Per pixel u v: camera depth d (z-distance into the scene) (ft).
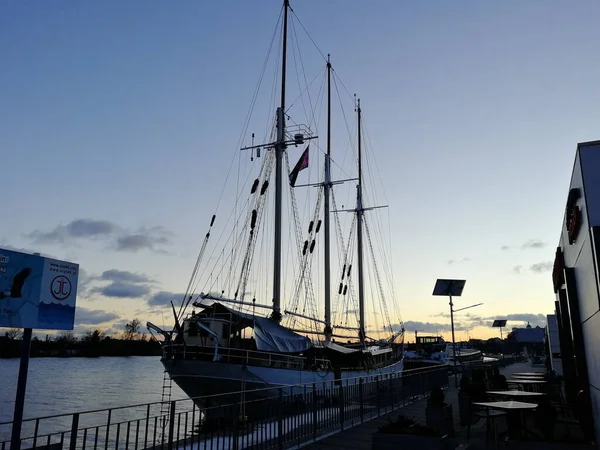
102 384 274.77
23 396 26.63
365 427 54.03
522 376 95.45
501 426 56.39
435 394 53.01
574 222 42.98
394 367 148.56
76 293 29.68
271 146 124.36
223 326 85.15
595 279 36.76
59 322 28.19
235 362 82.89
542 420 41.29
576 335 50.24
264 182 124.47
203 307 86.74
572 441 37.81
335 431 51.39
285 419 46.34
